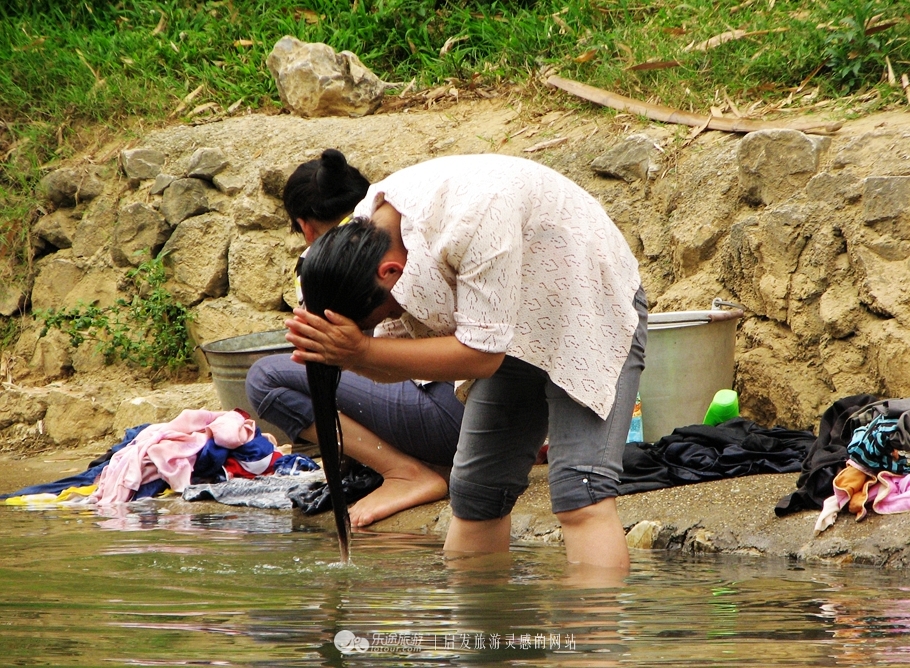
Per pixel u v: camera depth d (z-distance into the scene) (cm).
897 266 1723
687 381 1688
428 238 935
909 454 1255
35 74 3198
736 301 1938
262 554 1209
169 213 2662
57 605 915
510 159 1007
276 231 2559
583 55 2511
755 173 1919
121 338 2594
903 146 1797
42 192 2881
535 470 1627
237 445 1800
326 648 764
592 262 1016
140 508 1653
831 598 954
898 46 2147
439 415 1498
